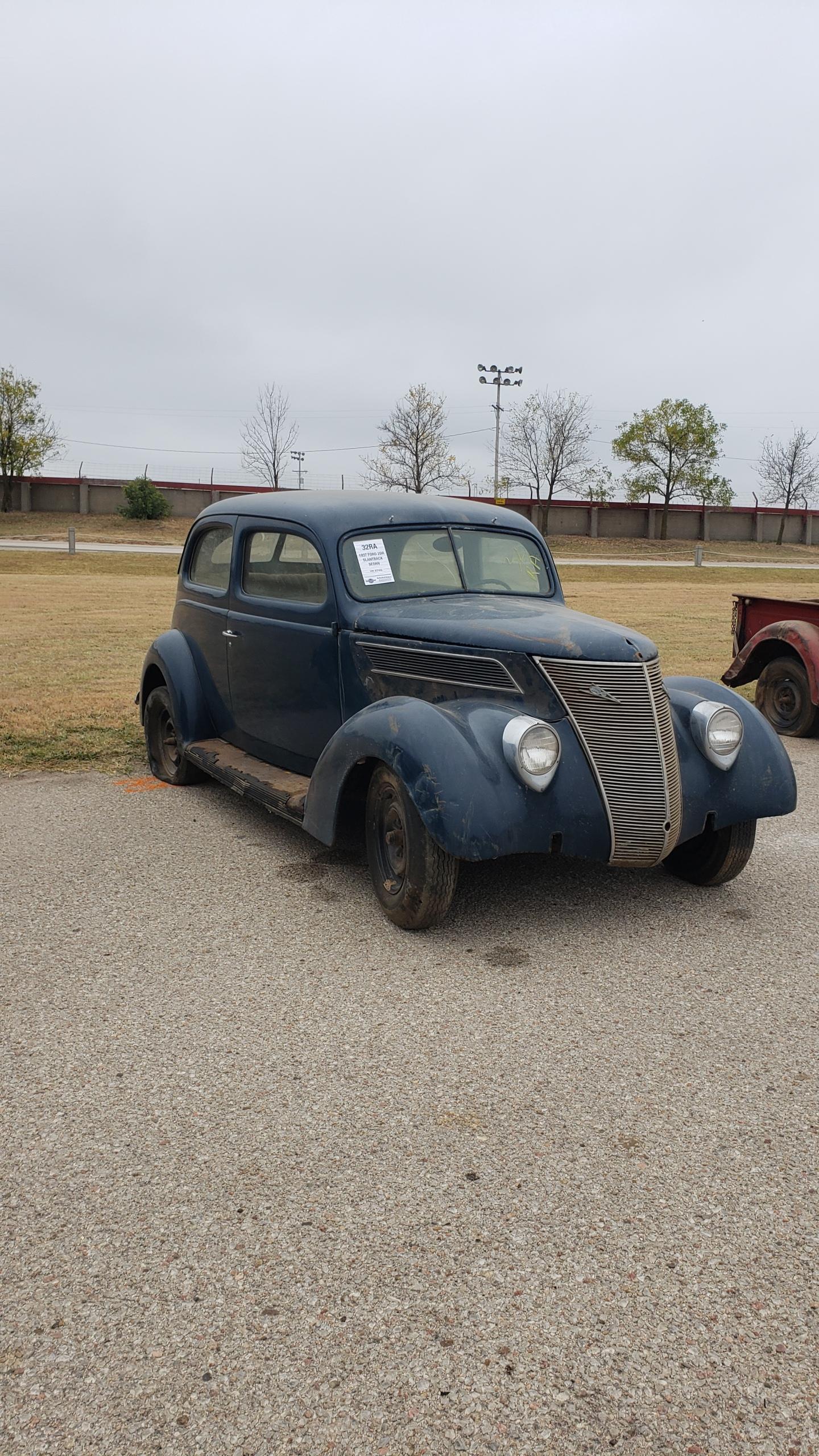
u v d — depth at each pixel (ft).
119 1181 8.34
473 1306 7.01
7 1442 5.97
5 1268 7.36
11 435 195.00
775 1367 6.54
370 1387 6.36
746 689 34.50
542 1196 8.18
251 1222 7.86
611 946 13.19
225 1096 9.59
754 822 14.65
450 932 13.60
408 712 13.03
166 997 11.60
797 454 226.79
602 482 214.07
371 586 15.60
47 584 77.20
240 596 18.12
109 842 17.44
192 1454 5.91
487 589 16.51
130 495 194.90
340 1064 10.18
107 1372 6.46
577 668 12.79
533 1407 6.22
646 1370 6.50
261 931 13.55
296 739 16.89
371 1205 8.05
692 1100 9.61
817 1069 10.21
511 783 12.46
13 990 11.74
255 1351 6.63
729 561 161.99
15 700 29.91
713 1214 8.00
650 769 12.91
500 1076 9.98
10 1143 8.84
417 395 207.41
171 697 20.06
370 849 14.06
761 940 13.47
